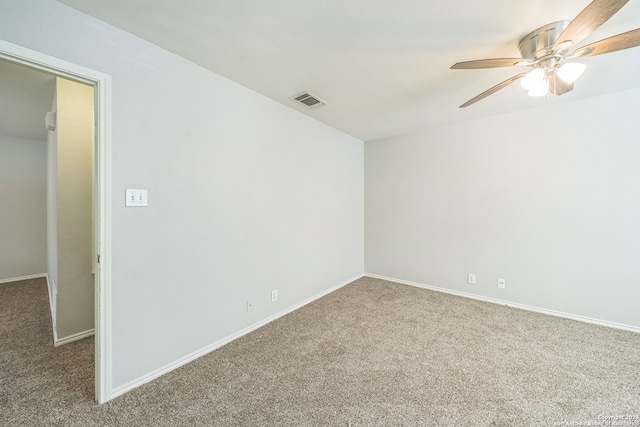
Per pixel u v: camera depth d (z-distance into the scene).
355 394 1.56
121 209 1.54
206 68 1.96
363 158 4.15
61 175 2.13
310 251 3.08
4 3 1.18
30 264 4.16
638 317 2.31
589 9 1.06
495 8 1.34
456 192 3.27
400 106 2.70
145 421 1.36
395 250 3.84
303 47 1.70
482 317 2.63
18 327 2.43
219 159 2.07
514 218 2.89
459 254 3.27
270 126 2.51
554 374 1.73
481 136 3.08
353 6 1.34
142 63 1.62
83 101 2.24
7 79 2.14
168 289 1.78
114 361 1.53
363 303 3.03
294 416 1.40
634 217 2.32
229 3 1.33
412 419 1.38
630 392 1.56
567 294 2.62
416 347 2.08
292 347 2.08
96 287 1.49
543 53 1.50
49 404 1.47
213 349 2.04
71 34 1.36
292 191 2.80
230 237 2.17
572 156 2.57
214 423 1.35
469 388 1.61
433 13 1.38
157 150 1.70
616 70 1.97
